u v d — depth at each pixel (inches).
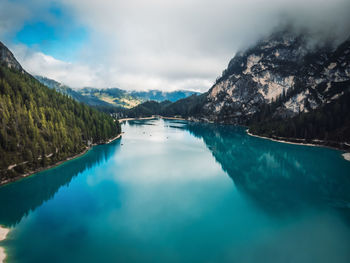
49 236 1788.9
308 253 1640.0
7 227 1918.1
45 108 4699.8
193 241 1761.8
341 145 5216.5
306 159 4475.9
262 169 3809.1
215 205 2410.2
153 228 1937.7
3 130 3058.6
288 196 2677.2
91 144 5408.5
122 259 1539.1
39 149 3506.4
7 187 2778.1
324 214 2222.0
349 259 1578.5
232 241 1768.0
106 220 2060.8
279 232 1907.0
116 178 3238.2
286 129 6653.5
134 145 5777.6
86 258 1539.1
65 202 2426.2
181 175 3420.3
